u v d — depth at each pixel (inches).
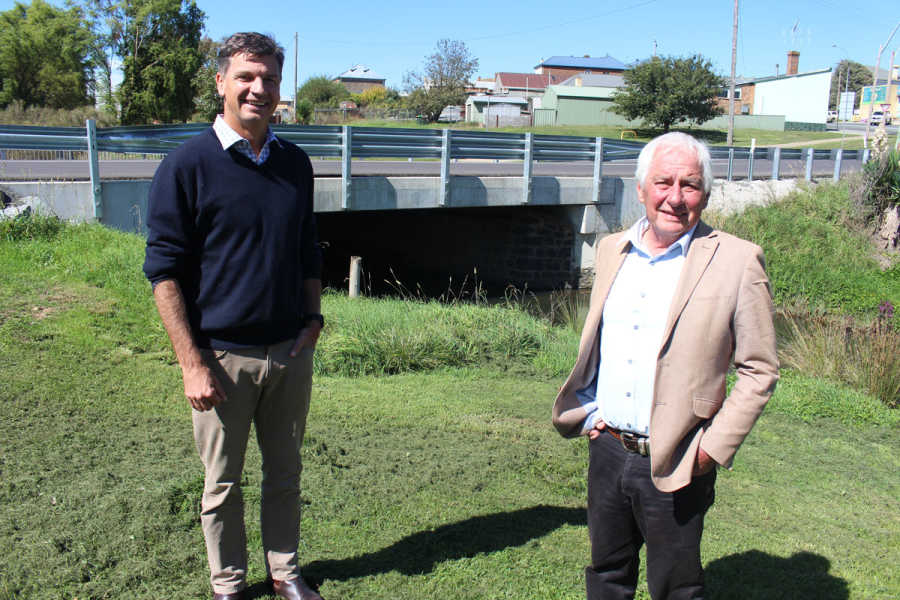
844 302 642.2
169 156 98.9
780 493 190.9
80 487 147.3
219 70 100.6
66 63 1900.8
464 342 311.7
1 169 428.8
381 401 231.1
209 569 125.6
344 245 966.4
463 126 2230.6
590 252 724.7
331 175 561.0
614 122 2343.8
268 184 102.6
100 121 1512.1
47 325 246.1
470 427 211.9
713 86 1984.5
